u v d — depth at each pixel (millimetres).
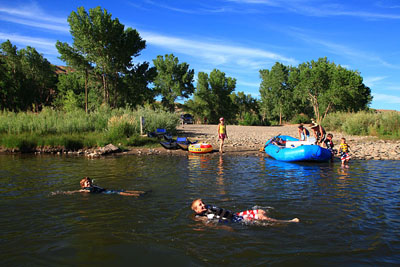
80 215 5281
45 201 6145
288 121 64688
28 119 19234
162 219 5070
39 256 3754
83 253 3832
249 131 28375
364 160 12078
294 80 54812
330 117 28766
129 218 5121
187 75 60812
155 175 8953
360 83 43000
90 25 33531
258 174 9117
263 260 3611
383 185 7559
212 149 14688
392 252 3793
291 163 11336
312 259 3621
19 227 4715
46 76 57094
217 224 4832
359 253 3771
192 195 6617
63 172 9461
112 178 8508
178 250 3908
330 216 5188
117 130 17922
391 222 4867
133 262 3592
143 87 40562
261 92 64688
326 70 47844
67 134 17844
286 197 6434
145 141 17703
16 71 53844
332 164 11102
